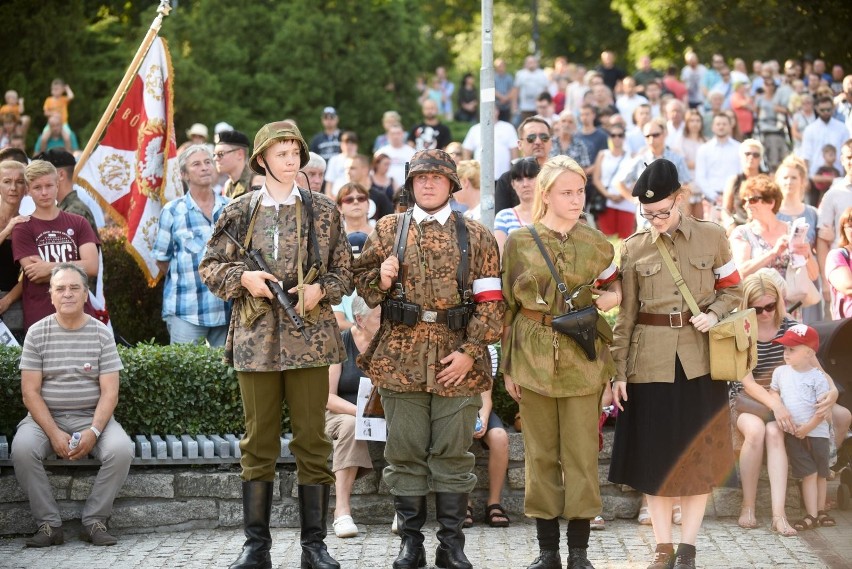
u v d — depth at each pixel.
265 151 10.23
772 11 49.00
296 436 10.27
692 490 10.14
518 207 14.31
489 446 12.35
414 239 10.24
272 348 10.01
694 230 10.38
